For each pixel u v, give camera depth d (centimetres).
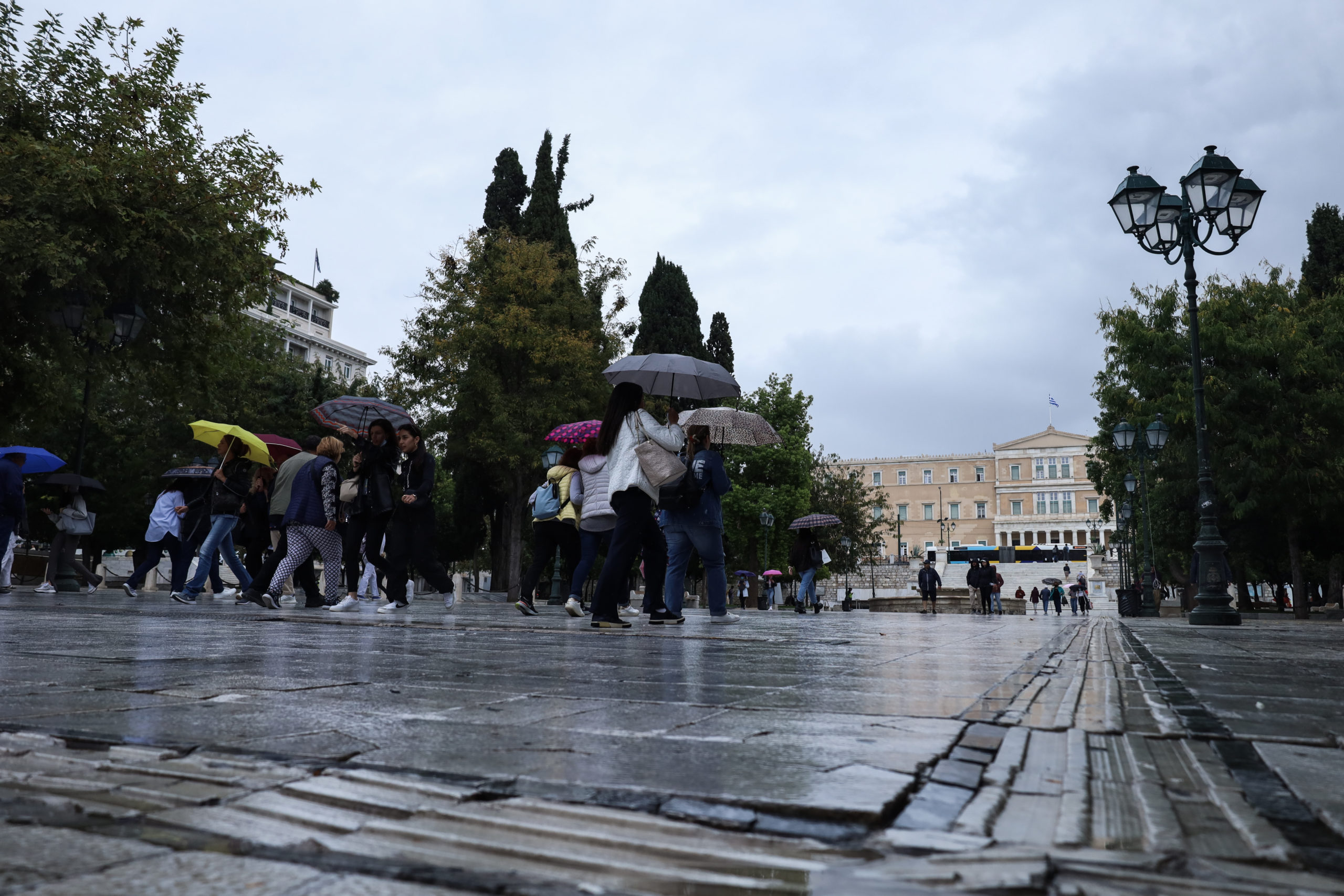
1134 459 2981
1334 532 2769
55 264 1248
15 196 1311
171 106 1482
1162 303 2720
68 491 1566
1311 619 2339
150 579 2364
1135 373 2691
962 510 11438
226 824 135
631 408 742
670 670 370
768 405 4369
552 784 158
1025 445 11338
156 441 3016
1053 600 4716
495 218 3681
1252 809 144
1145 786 161
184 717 231
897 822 137
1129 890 105
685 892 107
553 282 3009
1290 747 200
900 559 9288
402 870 114
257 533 1263
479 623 764
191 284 1537
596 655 446
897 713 248
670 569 923
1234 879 109
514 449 2833
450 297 2995
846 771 170
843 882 109
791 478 4341
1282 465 2503
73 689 282
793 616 1386
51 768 171
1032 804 148
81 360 1503
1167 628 1084
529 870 116
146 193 1396
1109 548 7881
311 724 222
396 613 966
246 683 301
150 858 118
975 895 103
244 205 1527
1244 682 350
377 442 1049
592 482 889
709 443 941
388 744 197
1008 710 253
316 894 104
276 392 3528
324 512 980
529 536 3462
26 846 121
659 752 189
